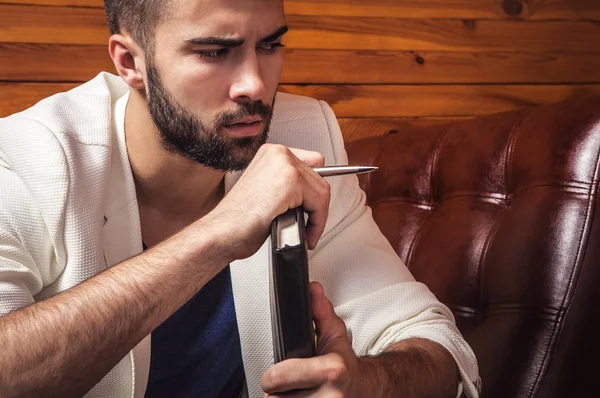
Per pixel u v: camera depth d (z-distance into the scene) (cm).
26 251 115
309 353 91
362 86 228
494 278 156
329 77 224
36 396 92
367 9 227
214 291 131
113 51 122
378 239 142
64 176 116
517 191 162
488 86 238
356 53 227
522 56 240
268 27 107
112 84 141
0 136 119
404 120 232
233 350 132
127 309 94
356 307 130
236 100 109
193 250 98
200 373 130
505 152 167
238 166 113
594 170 144
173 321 127
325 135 144
